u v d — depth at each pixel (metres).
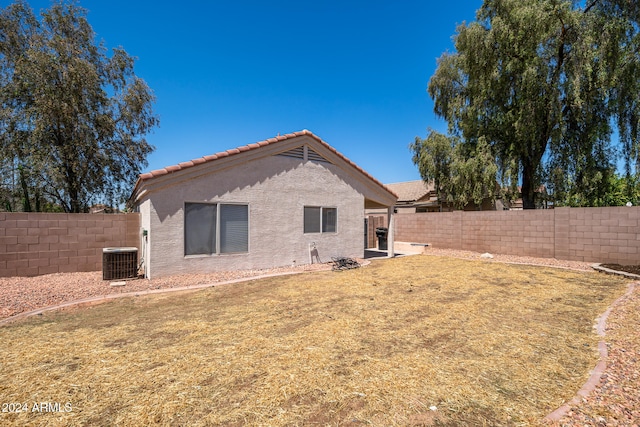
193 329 4.98
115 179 19.38
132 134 19.64
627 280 8.98
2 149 15.55
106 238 10.20
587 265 11.41
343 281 8.78
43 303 6.48
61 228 9.59
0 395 3.13
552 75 17.98
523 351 4.24
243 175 10.05
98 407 2.94
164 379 3.43
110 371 3.61
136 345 4.35
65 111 15.45
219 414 2.84
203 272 9.23
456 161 21.58
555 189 19.45
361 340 4.57
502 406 2.99
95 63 18.52
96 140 17.69
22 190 16.50
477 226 15.45
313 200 11.83
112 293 7.23
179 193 8.87
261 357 3.97
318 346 4.33
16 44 16.52
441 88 24.12
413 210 31.27
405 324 5.27
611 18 16.55
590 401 3.03
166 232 8.66
